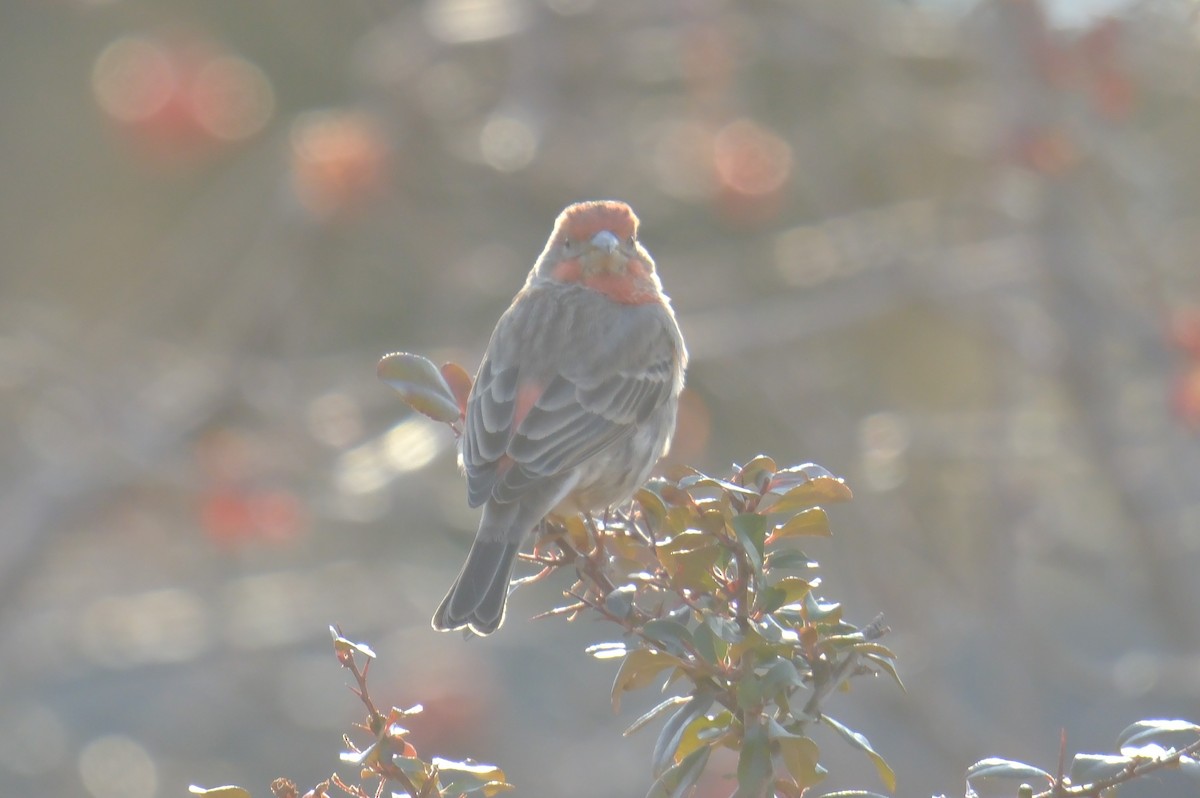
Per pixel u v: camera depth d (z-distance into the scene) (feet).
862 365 57.72
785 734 14.65
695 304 51.11
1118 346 44.98
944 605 49.24
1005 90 40.75
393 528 58.75
